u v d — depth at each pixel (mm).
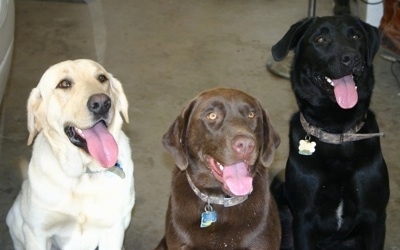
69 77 1774
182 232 1765
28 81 2994
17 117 2740
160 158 2502
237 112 1688
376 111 2781
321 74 1921
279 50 2021
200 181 1745
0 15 2002
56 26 3576
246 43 3377
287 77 3000
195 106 1728
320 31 1953
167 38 3441
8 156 2510
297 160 1931
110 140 1790
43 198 1801
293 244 2010
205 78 3033
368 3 3342
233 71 3090
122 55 3250
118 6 3885
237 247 1754
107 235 1895
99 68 1826
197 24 3621
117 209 1853
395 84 2969
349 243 2029
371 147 1905
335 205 1920
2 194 2324
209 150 1693
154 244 2141
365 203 1906
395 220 2215
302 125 1956
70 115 1751
